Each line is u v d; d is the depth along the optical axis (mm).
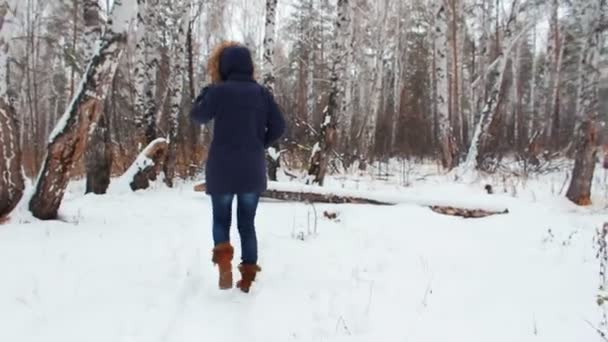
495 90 15156
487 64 23156
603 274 4266
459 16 23391
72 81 22438
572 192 9211
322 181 11109
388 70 31375
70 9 23562
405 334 3279
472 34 26766
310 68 23203
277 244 5504
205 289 4062
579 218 7375
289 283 4250
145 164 10523
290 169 15930
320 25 28922
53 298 3707
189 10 13539
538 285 4230
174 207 7977
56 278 4098
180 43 13344
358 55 24875
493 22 27188
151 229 6105
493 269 4695
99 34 7984
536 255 5191
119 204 8211
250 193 3939
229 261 3992
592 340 3176
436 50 16719
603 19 9586
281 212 7535
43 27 25969
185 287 4082
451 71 23594
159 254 4945
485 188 10852
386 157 21406
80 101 6133
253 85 4070
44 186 6242
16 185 6242
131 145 15070
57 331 3205
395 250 5359
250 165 3926
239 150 3924
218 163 3920
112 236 5621
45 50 28609
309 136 16609
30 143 18766
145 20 12844
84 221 6473
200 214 7273
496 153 16547
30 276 4098
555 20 25484
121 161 13828
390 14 25562
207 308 3678
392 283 4266
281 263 4812
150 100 12656
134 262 4652
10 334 3133
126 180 10336
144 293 3910
